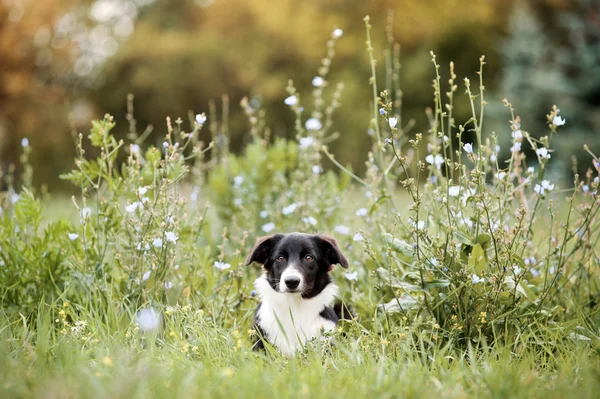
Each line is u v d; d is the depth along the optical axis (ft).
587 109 62.23
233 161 25.17
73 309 16.69
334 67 88.84
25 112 71.87
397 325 16.10
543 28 69.31
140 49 92.02
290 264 16.46
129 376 11.84
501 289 15.30
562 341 14.87
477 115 64.85
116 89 94.48
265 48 90.33
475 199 15.47
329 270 17.24
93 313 16.80
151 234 17.63
